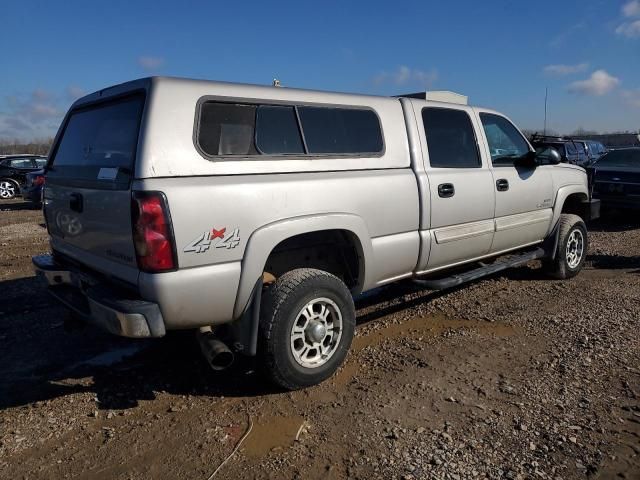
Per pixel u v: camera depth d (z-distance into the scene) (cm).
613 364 380
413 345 427
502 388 350
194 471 272
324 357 363
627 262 704
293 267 407
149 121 296
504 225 518
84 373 394
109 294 314
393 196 405
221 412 330
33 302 573
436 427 305
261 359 338
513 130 562
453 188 454
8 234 1065
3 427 318
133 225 291
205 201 302
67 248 394
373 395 345
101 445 298
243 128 332
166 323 304
